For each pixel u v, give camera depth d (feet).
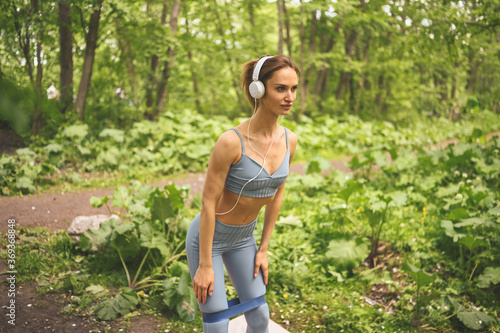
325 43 58.70
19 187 18.78
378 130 42.68
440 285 11.85
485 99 69.05
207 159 27.76
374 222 13.28
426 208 18.01
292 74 5.90
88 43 27.14
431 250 14.11
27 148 21.74
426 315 10.37
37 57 23.00
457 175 20.85
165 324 9.83
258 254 7.12
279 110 5.98
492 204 14.28
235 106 57.00
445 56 32.78
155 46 30.58
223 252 6.76
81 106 27.71
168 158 26.03
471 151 20.20
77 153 24.70
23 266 11.56
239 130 6.12
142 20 27.96
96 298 10.39
